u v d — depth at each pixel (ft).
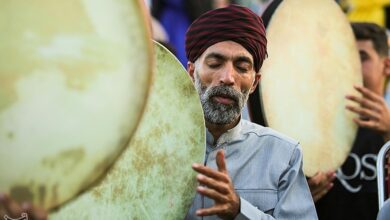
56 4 9.70
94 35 9.80
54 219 10.66
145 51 9.90
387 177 13.12
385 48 16.49
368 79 16.34
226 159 12.12
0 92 9.53
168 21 20.62
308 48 14.52
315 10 14.73
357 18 21.06
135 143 11.16
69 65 9.71
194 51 12.05
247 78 11.93
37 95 9.62
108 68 9.83
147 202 11.21
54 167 9.69
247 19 11.96
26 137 9.61
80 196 10.78
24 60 9.59
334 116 14.74
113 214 11.00
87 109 9.77
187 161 11.42
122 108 9.88
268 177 12.03
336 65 14.90
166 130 11.34
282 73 14.11
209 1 20.86
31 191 9.65
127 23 9.88
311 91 14.49
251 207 11.22
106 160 9.86
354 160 15.47
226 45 11.86
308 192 12.16
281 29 14.17
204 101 11.87
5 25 9.55
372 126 15.02
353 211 15.26
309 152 14.35
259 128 12.42
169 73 11.43
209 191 10.82
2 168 9.58
